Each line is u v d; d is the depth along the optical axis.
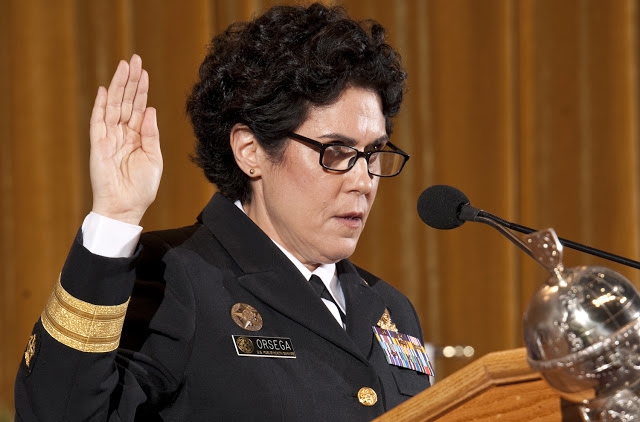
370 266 15.06
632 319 4.29
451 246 15.09
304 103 6.36
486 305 15.09
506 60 15.02
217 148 6.81
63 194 13.16
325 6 6.77
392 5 14.92
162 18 13.51
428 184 15.09
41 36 13.05
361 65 6.41
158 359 5.89
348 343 6.36
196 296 6.21
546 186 15.70
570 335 4.26
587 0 15.69
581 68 15.66
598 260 15.61
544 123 15.66
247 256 6.54
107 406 5.45
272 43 6.48
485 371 4.58
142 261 6.31
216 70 6.77
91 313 5.34
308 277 6.70
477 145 15.05
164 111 13.52
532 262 15.30
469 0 15.03
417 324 7.48
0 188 13.20
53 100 13.11
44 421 5.32
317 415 6.02
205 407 5.93
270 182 6.56
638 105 15.73
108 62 13.32
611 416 4.30
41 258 13.12
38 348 5.38
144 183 5.56
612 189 15.66
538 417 4.68
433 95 15.09
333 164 6.38
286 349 6.21
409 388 6.72
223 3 13.73
